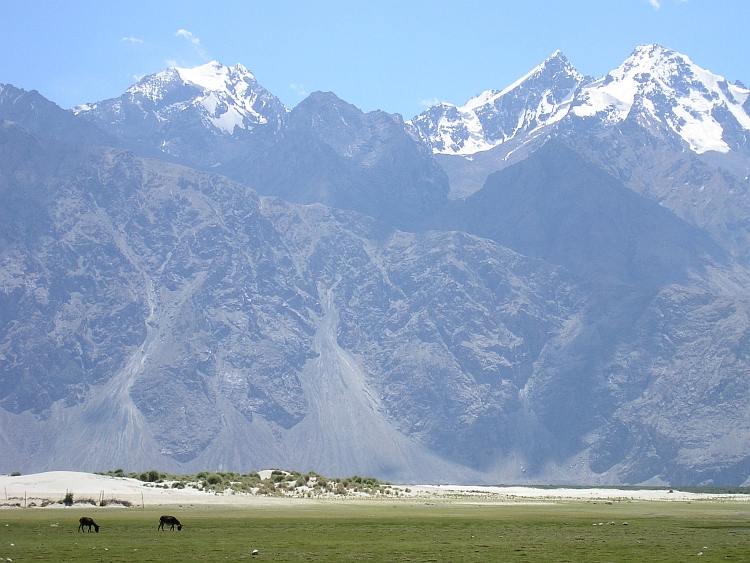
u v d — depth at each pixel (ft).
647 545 457.27
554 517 645.51
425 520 588.09
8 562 377.91
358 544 447.42
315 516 592.60
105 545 431.84
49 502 628.28
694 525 588.91
